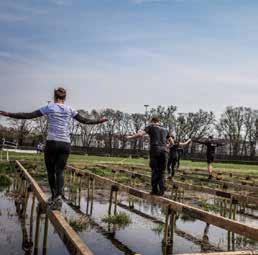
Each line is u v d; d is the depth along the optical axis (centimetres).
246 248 961
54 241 944
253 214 1473
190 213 905
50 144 777
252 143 9119
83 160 4225
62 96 810
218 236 1076
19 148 6444
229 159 8594
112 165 3197
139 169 2883
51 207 789
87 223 1144
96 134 9144
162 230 1105
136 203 1570
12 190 1783
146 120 9206
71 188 1895
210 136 2297
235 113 9175
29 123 7525
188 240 1023
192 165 4559
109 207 1339
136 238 1013
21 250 865
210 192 1334
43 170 2616
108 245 938
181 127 9150
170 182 1953
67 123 792
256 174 3325
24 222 1125
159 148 1105
